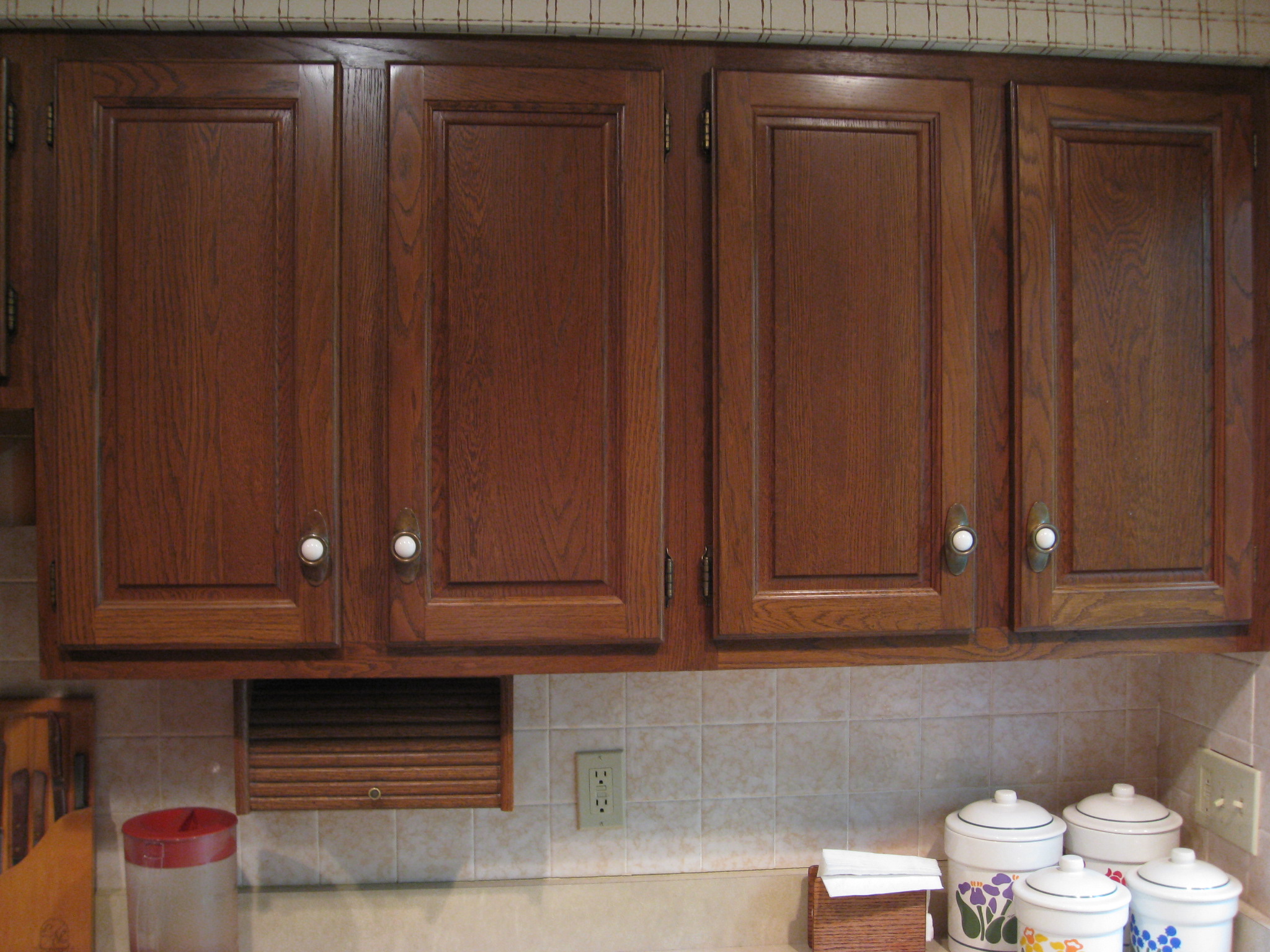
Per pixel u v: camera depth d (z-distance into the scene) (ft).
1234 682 3.88
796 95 3.24
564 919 4.18
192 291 3.12
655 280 3.18
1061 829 3.92
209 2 3.11
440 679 3.79
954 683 4.40
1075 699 4.46
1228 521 3.39
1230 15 3.38
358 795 3.71
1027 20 3.31
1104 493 3.35
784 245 3.23
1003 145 3.36
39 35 3.15
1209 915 3.47
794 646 3.31
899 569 3.28
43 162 3.14
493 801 3.73
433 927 4.14
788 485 3.24
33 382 3.14
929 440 3.28
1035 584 3.31
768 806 4.33
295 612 3.13
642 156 3.19
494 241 3.17
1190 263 3.39
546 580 3.20
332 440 3.13
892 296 3.27
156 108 3.12
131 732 4.10
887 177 3.27
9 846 3.95
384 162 3.18
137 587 3.13
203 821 3.70
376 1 3.14
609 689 4.25
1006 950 3.86
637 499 3.18
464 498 3.16
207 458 3.12
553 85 3.18
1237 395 3.39
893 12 3.27
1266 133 3.44
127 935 4.04
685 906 4.23
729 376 3.20
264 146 3.13
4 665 4.07
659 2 3.20
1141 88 3.39
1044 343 3.31
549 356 3.18
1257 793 3.69
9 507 3.34
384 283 3.18
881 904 3.97
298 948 4.09
